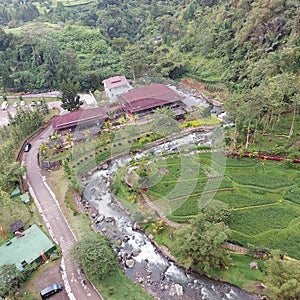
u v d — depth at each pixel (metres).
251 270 34.25
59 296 33.62
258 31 79.88
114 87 72.31
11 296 32.81
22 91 90.25
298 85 51.78
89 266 34.00
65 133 63.12
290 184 43.66
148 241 40.69
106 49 105.19
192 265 34.97
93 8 137.12
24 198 48.00
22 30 115.88
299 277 28.42
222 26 93.12
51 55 92.94
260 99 48.62
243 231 37.62
